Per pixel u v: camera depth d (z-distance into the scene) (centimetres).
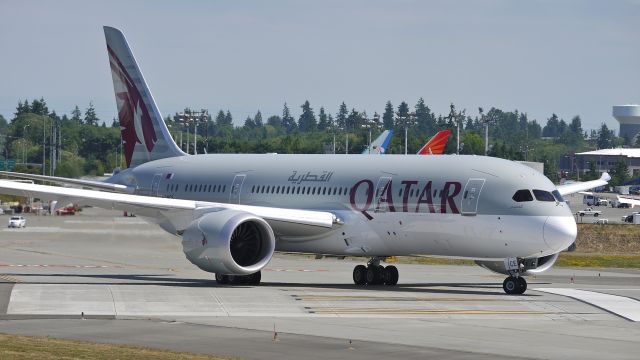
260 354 7088
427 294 11250
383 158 12556
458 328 8594
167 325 8388
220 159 14475
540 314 9669
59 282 12219
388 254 12281
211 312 9212
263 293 10656
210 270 11756
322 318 8988
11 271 14150
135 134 15612
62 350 6994
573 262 18412
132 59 15462
